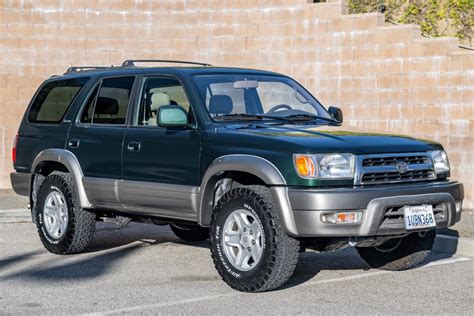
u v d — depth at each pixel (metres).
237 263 9.30
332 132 9.58
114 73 11.25
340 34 16.86
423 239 10.28
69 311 8.49
